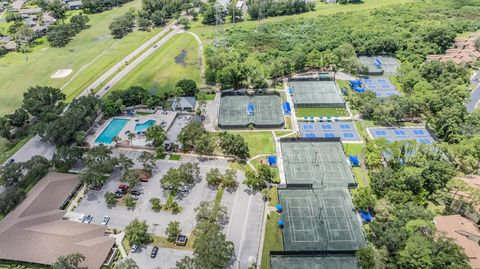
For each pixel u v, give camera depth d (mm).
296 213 113938
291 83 188750
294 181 126188
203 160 137375
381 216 105750
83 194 122375
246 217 112688
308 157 137625
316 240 105062
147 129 147250
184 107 168500
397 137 147375
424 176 116875
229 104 172500
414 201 110812
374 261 91500
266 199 119188
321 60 198625
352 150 140500
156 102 170875
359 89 178750
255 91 181875
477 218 105375
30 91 167000
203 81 192500
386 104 156375
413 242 88375
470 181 115125
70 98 179500
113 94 170625
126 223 111188
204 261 90000
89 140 149500
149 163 134125
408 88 175625
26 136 155625
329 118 160250
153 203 114750
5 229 103750
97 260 96625
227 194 121375
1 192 124625
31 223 106312
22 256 97938
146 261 99500
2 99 180125
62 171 133125
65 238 100938
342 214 113250
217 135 151125
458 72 180750
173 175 120812
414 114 162750
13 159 140000
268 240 105438
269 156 137000
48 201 115625
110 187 125438
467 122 141625
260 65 195125
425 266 84938
